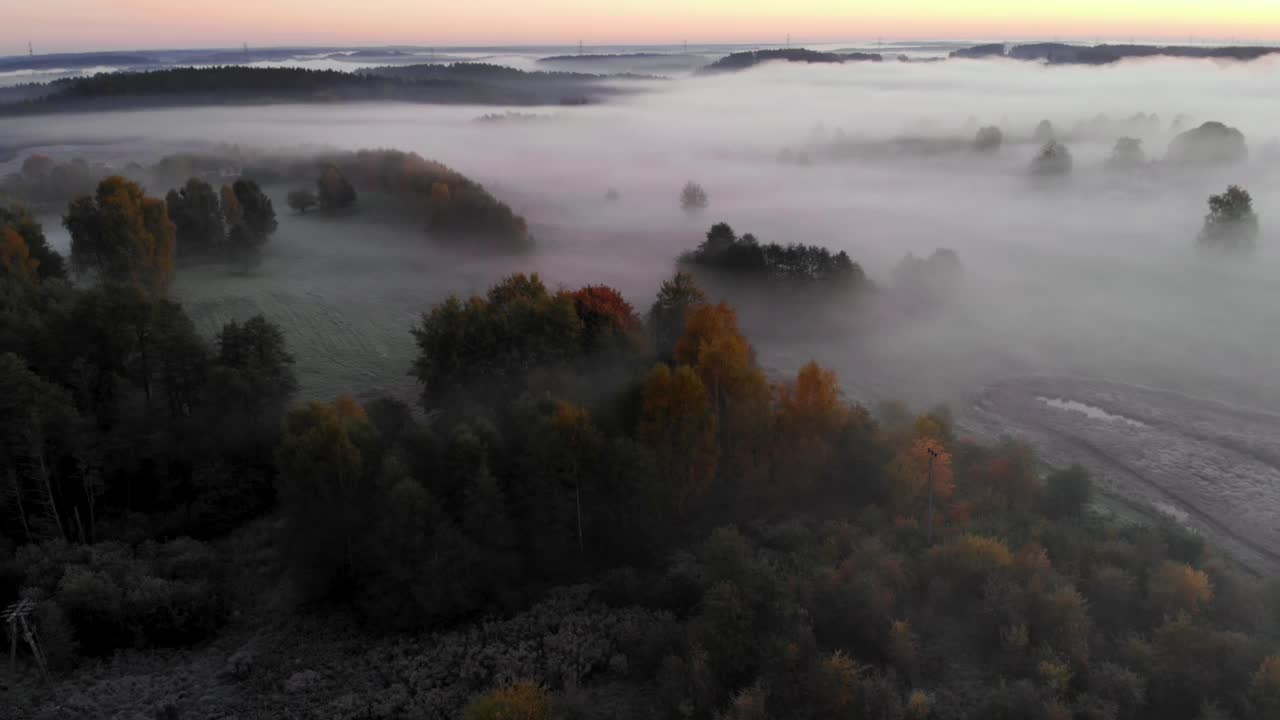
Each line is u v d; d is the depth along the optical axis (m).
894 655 41.28
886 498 57.00
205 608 46.97
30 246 99.94
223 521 59.09
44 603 43.81
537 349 72.62
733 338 58.84
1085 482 58.06
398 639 45.69
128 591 46.31
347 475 49.00
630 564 51.97
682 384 53.22
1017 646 41.03
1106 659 40.81
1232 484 65.81
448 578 46.28
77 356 65.94
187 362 67.19
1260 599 45.88
